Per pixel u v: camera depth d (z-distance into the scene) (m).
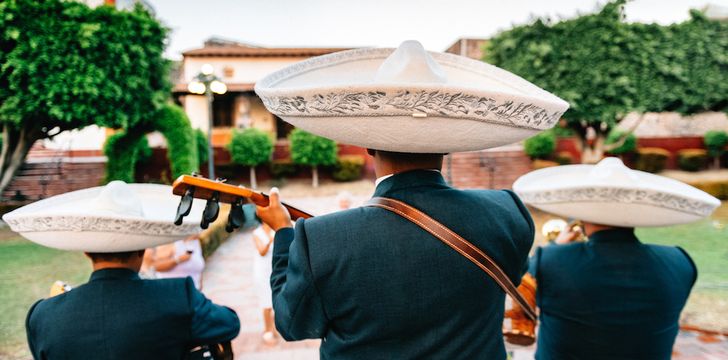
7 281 7.30
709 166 21.16
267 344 4.72
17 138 12.44
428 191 1.08
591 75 11.78
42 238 1.45
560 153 20.42
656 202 1.56
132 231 1.40
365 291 0.96
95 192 1.78
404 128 0.88
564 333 1.77
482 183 17.41
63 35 10.50
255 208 1.19
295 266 1.00
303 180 20.48
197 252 4.49
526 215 1.22
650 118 24.47
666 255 1.81
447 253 1.00
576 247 1.83
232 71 23.03
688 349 4.40
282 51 22.88
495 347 1.08
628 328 1.67
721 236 9.77
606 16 11.59
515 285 1.16
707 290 6.16
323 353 1.08
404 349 0.99
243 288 6.99
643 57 11.66
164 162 19.80
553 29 11.91
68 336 1.40
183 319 1.48
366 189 18.62
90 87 10.77
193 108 22.62
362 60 1.18
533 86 1.12
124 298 1.46
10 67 10.49
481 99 0.82
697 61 12.07
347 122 0.89
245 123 22.72
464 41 24.36
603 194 1.60
